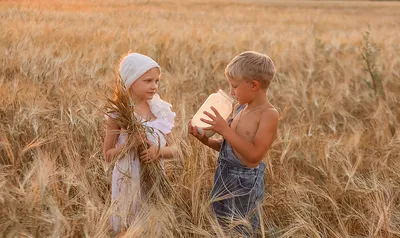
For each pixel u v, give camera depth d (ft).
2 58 20.84
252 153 9.01
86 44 27.89
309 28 73.77
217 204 9.91
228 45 35.14
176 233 9.07
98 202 9.50
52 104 15.16
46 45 25.96
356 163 12.08
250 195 9.49
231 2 168.35
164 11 93.66
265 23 82.94
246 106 9.68
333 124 17.19
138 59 9.48
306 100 19.17
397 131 15.74
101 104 14.40
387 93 20.76
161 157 9.93
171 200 9.76
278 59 30.37
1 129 12.58
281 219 10.77
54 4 56.54
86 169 10.99
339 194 11.35
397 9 171.73
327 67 28.14
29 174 9.06
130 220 9.44
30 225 8.17
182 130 12.71
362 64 26.48
